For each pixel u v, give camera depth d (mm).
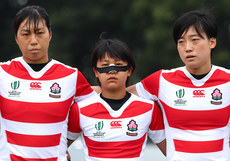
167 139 17453
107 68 16766
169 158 17266
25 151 16578
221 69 17484
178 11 69375
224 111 17094
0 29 95000
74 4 90062
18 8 94000
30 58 16828
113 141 17016
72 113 17391
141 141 17281
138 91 18172
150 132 17719
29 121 16703
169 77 17625
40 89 17016
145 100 17625
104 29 90188
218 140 16922
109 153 16953
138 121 17234
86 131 17281
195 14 16938
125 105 17359
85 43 91812
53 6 91812
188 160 16844
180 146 17062
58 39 84125
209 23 16828
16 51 84500
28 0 92188
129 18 82812
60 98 17078
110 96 17359
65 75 17344
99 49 17016
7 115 16828
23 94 16891
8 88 16969
